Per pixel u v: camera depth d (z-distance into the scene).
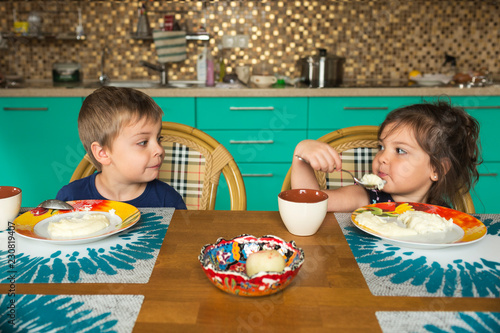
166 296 0.61
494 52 3.07
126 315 0.56
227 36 3.04
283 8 3.01
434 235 0.81
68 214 0.91
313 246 0.78
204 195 1.28
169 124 1.34
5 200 0.82
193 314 0.56
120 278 0.66
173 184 1.30
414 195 1.16
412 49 3.07
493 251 0.76
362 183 1.09
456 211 0.92
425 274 0.68
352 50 3.07
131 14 3.00
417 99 2.54
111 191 1.17
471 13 3.01
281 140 2.60
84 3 2.98
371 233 0.79
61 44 3.04
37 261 0.71
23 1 2.98
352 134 1.35
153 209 0.99
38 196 2.68
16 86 2.69
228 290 0.60
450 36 3.05
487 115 2.54
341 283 0.65
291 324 0.54
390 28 3.04
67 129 2.58
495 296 0.61
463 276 0.67
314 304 0.59
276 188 2.66
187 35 2.96
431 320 0.55
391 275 0.67
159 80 3.07
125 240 0.80
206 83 2.82
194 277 0.66
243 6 3.01
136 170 1.10
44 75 3.08
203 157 1.30
